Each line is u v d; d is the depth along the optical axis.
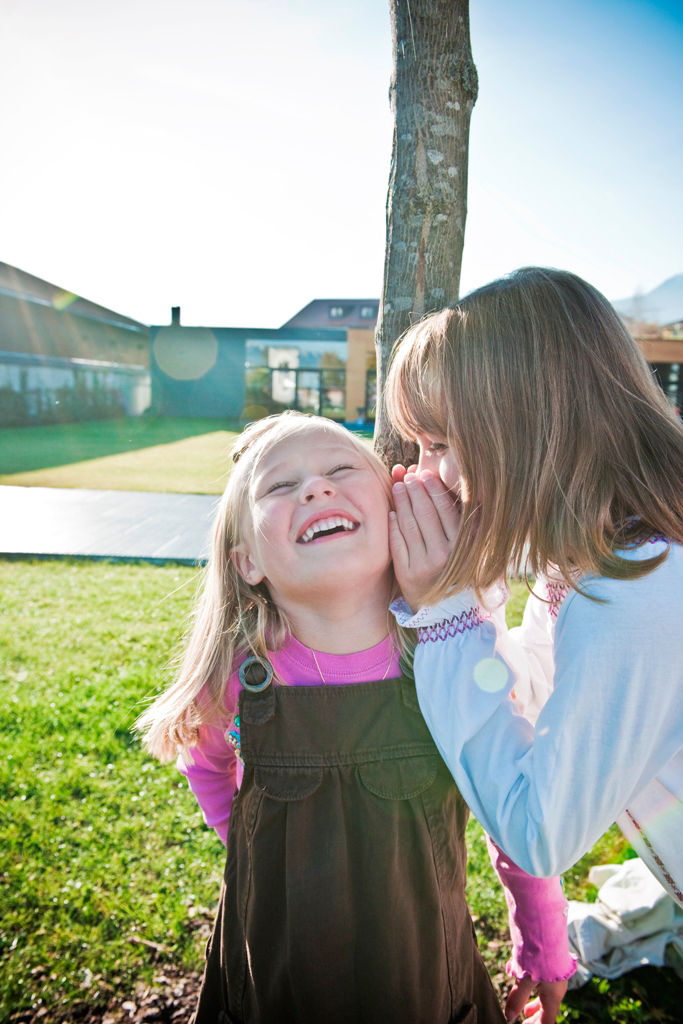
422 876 1.29
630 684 1.03
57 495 10.16
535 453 1.16
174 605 5.16
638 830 1.30
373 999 1.27
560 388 1.16
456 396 1.21
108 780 2.82
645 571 1.08
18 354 22.81
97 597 5.37
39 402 24.06
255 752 1.30
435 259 1.93
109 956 2.00
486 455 1.19
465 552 1.20
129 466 13.48
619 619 1.04
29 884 2.25
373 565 1.26
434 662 1.19
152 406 30.80
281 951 1.28
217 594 1.50
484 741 1.14
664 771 1.20
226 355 29.95
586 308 1.20
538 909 1.49
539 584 1.41
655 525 1.14
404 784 1.28
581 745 1.04
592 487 1.14
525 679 1.46
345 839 1.26
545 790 1.04
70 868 2.33
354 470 1.32
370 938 1.25
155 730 1.57
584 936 1.98
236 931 1.36
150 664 3.96
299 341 28.88
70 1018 1.83
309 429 1.37
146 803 2.67
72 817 2.58
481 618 1.24
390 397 1.39
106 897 2.21
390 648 1.36
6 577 5.99
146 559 6.67
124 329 33.97
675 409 1.29
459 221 1.96
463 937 1.40
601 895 2.09
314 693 1.29
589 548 1.11
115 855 2.39
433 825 1.30
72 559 6.68
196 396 30.58
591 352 1.17
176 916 2.12
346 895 1.25
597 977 1.92
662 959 1.94
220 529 1.49
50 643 4.33
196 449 17.00
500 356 1.18
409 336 1.35
